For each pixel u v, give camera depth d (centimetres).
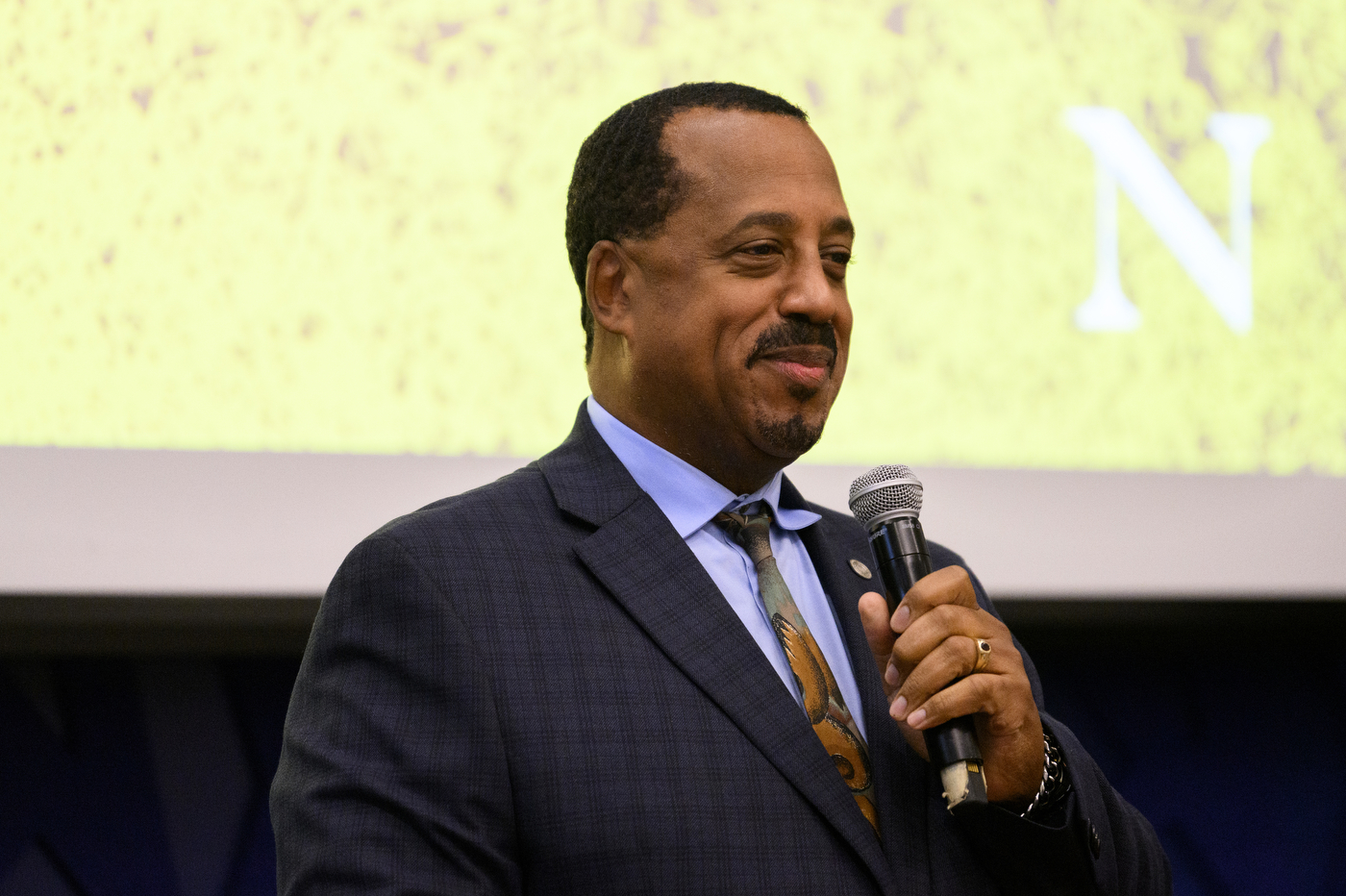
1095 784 260
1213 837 613
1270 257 560
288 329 470
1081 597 521
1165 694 621
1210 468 542
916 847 241
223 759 530
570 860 218
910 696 224
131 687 526
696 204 262
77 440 454
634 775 225
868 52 520
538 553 248
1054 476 525
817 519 288
